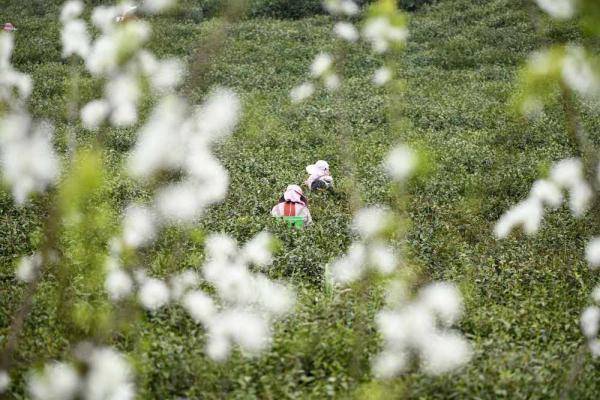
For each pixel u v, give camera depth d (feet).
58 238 43.88
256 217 62.34
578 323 44.62
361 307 38.60
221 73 126.00
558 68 24.82
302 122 98.07
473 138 91.30
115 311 36.76
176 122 29.40
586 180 33.24
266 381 35.96
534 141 88.99
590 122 90.22
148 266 47.16
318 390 35.78
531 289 51.06
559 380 36.63
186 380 36.29
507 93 111.96
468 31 159.22
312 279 51.96
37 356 37.32
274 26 166.91
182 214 32.17
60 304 40.86
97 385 29.53
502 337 42.68
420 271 49.88
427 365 33.01
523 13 161.48
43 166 29.12
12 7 176.86
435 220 63.82
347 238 59.00
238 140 87.66
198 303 36.52
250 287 39.37
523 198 69.77
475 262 55.31
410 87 119.75
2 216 60.95
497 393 35.14
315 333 39.93
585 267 53.83
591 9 24.58
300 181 74.64
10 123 29.14
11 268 50.19
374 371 34.63
